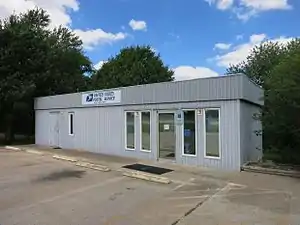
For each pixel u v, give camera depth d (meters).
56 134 19.22
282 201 7.22
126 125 14.53
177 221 5.92
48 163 12.99
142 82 40.34
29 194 7.98
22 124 25.33
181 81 12.27
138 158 13.83
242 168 10.77
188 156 12.03
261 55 31.89
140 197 7.63
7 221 5.93
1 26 22.28
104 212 6.47
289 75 10.65
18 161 13.59
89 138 16.59
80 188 8.60
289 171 9.97
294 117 11.05
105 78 41.94
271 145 13.72
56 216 6.22
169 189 8.43
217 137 11.25
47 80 24.06
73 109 17.72
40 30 28.11
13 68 21.98
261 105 13.54
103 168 11.29
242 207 6.78
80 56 36.97
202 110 11.66
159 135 13.08
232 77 10.89
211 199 7.43
